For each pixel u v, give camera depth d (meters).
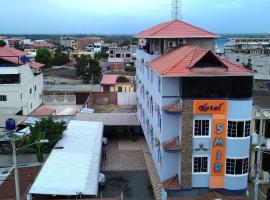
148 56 37.69
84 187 28.92
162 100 28.28
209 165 28.45
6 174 33.25
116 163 42.69
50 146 38.34
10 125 22.56
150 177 38.16
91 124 48.66
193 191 28.81
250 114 27.84
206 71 26.59
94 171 32.69
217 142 27.95
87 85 75.88
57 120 50.75
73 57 157.75
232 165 28.28
